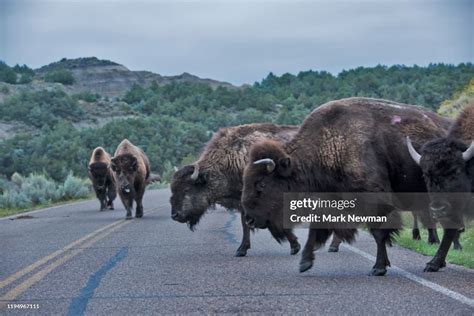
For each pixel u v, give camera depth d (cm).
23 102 16925
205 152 1364
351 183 995
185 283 906
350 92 15888
